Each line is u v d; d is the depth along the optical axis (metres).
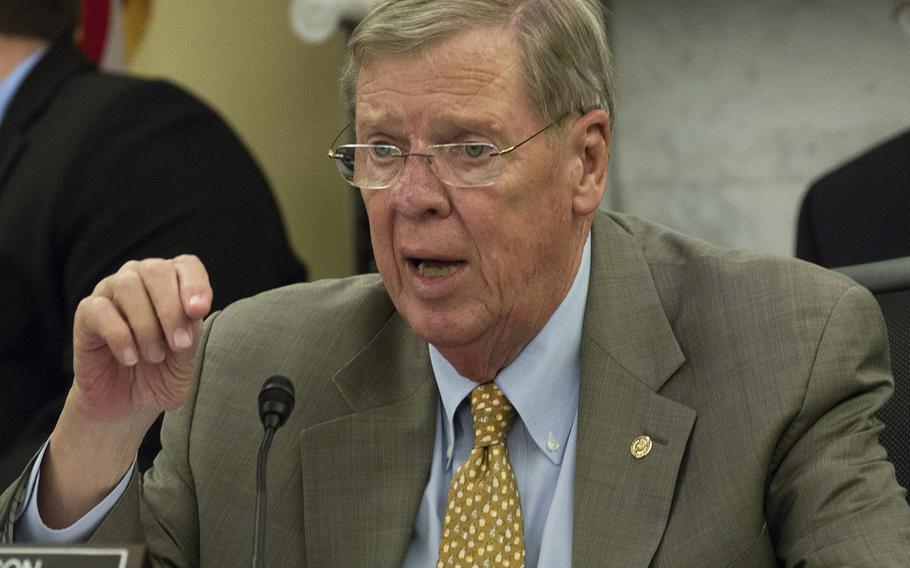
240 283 11.88
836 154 15.30
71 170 11.67
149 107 12.02
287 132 17.94
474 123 6.57
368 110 6.70
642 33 15.70
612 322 7.16
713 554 6.53
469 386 7.16
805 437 6.70
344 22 15.14
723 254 7.45
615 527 6.69
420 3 6.62
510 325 6.89
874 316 7.06
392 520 7.02
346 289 7.93
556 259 6.93
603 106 7.02
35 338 11.66
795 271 7.17
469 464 7.01
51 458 6.68
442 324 6.75
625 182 15.82
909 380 7.51
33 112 11.96
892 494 6.54
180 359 6.50
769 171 15.48
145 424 6.69
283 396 6.37
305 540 7.08
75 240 11.61
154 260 6.37
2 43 12.13
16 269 11.61
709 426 6.82
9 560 5.21
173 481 7.45
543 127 6.72
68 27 12.41
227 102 17.69
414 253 6.64
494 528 6.85
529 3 6.71
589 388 7.01
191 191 11.91
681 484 6.74
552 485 6.99
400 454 7.18
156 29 17.30
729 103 15.55
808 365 6.79
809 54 15.31
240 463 7.31
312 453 7.19
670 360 7.05
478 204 6.58
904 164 11.97
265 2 17.91
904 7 13.51
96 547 5.25
